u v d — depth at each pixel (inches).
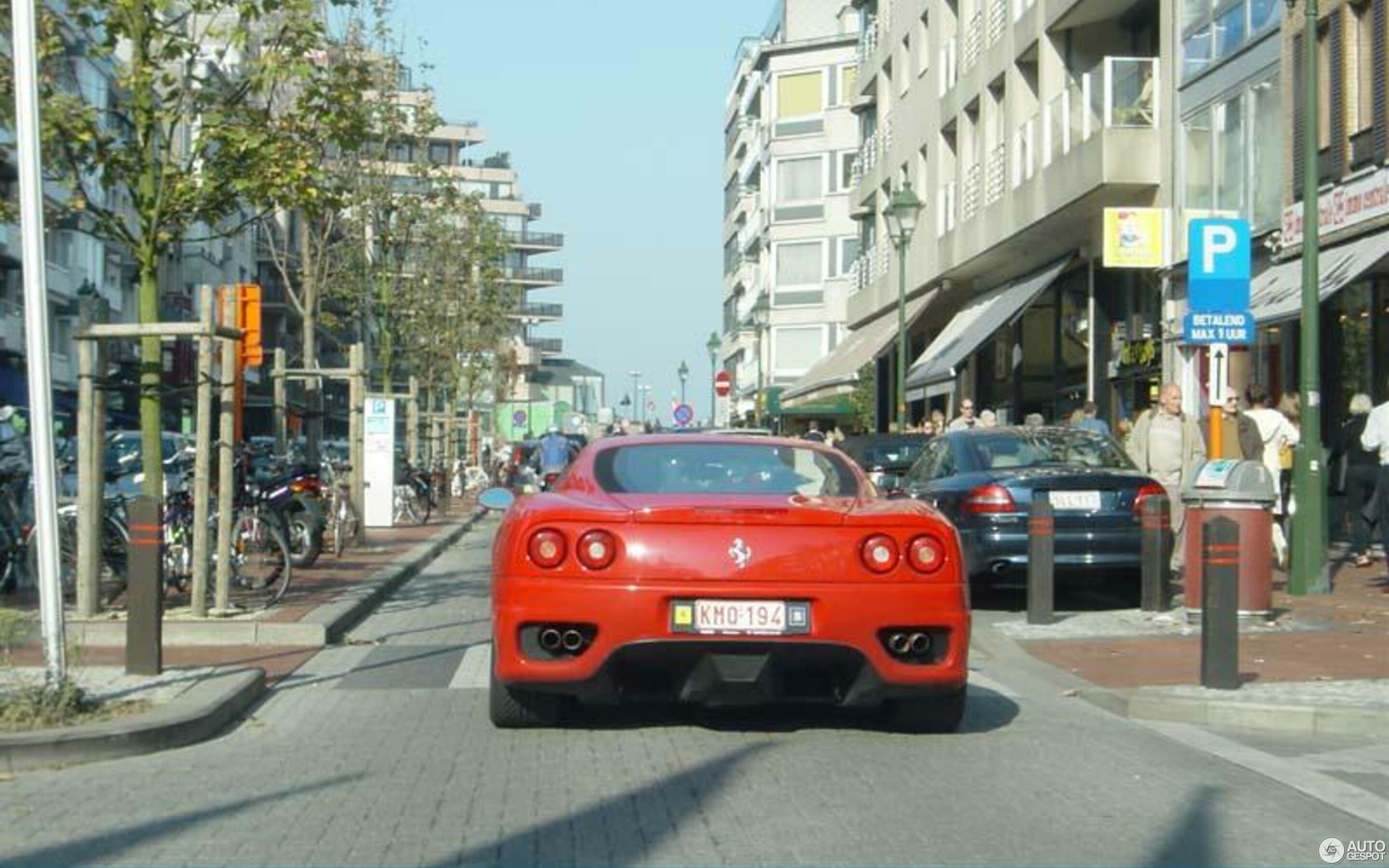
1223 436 677.9
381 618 558.9
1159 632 487.5
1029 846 231.9
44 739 291.6
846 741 312.7
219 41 527.5
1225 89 919.0
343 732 328.5
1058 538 534.0
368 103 918.4
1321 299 714.2
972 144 1401.3
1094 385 1167.0
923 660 297.1
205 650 452.8
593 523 291.1
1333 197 800.3
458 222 1558.8
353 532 858.8
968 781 276.5
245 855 227.0
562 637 290.5
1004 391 1461.6
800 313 2952.8
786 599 287.6
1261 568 496.7
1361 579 653.9
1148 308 1072.8
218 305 482.6
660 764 289.0
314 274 1010.7
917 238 1593.3
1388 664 412.2
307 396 992.2
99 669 382.3
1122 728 337.7
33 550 553.9
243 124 506.9
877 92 1847.9
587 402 4798.2
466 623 544.4
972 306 1505.9
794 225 2962.6
